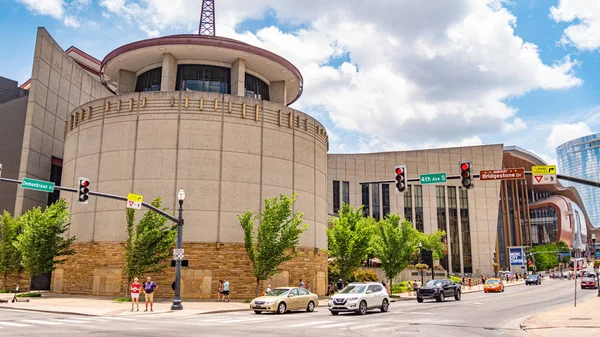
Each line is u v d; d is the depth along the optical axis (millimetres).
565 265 157250
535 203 176875
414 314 25250
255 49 41844
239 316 23438
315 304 27672
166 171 35562
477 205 101125
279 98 47688
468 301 38438
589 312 25672
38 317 21359
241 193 36406
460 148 102875
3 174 44719
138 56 42188
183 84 42000
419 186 100250
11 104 45875
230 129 37031
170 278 34250
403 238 47875
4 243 37969
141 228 31203
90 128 38219
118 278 34562
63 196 39938
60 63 47656
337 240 39719
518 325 20266
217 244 34812
